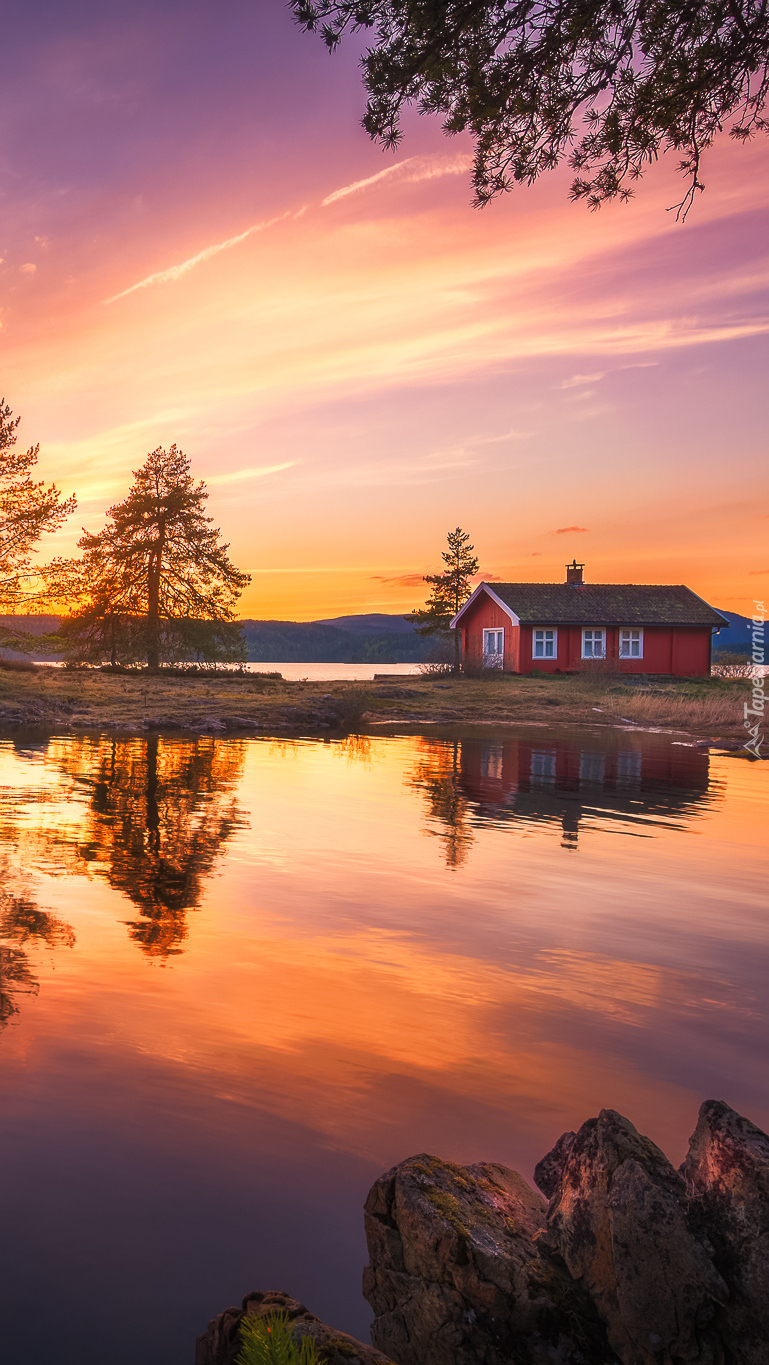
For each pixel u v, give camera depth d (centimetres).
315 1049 452
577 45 625
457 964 604
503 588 4759
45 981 538
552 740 2444
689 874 902
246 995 527
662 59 612
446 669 5200
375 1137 362
